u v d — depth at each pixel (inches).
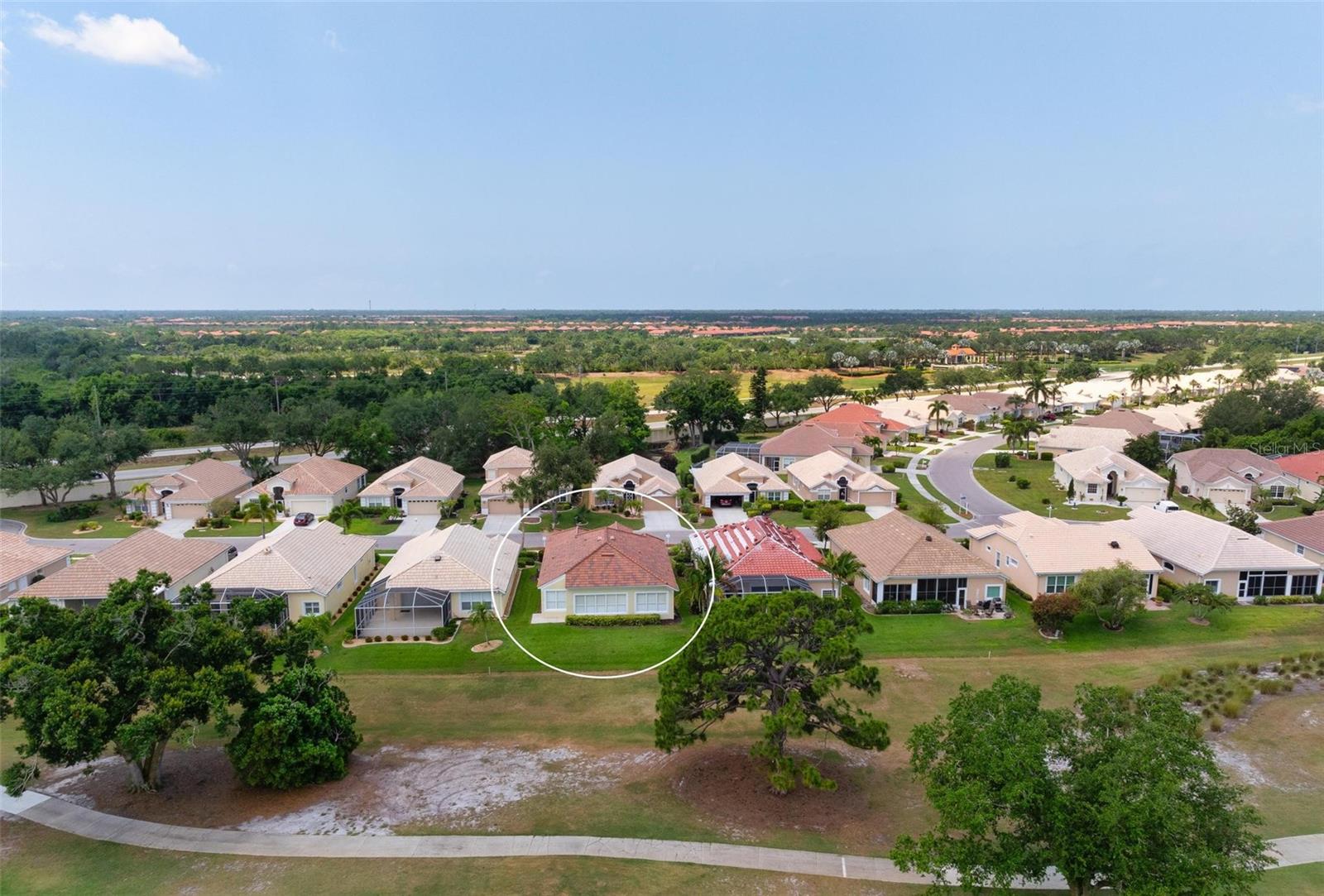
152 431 4852.4
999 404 5812.0
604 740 1521.9
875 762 1432.1
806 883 1097.4
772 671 1336.1
